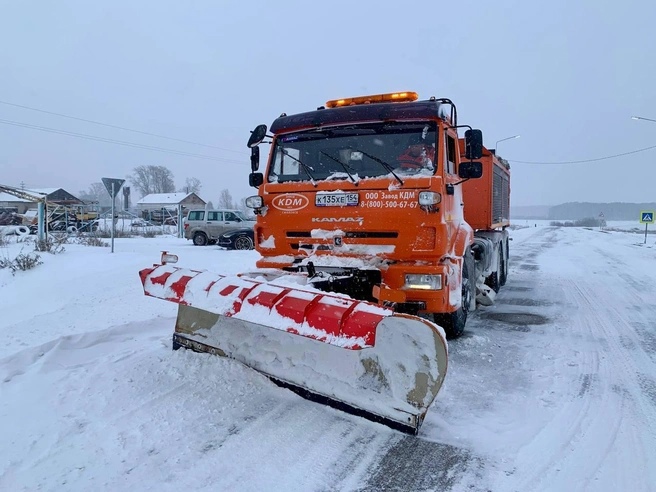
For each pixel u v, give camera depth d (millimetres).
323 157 5445
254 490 2723
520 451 3146
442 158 4965
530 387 4285
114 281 9469
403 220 4840
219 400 3846
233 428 3430
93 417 3559
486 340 5824
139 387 4070
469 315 7344
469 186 8688
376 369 3504
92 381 4203
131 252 15141
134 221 41719
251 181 6000
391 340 3350
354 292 4848
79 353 5121
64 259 12484
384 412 3367
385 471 2936
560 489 2734
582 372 4684
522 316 7270
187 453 3090
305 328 3141
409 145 5098
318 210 5227
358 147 5293
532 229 55781
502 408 3826
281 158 5715
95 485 2729
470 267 6422
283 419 3572
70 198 58656
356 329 2963
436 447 3213
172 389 4039
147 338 5680
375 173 5125
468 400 3988
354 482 2820
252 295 3561
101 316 6668
